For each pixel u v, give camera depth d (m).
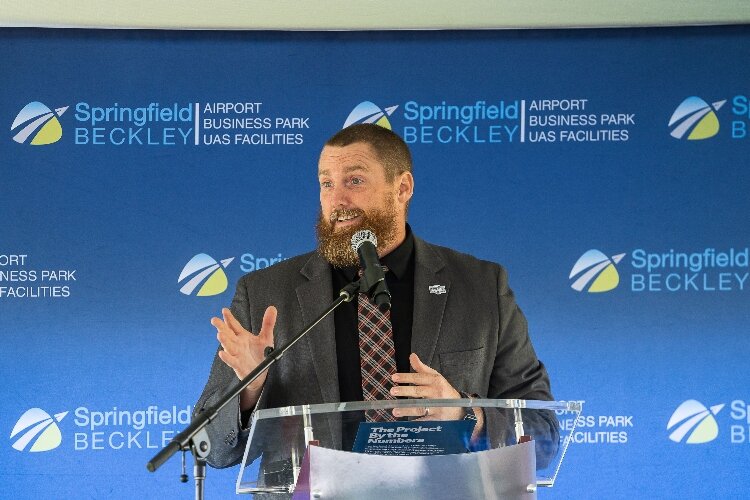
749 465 7.02
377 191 5.15
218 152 7.29
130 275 7.23
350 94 7.31
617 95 7.25
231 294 7.24
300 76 7.32
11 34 7.26
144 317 7.20
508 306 5.37
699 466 7.04
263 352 4.29
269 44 7.32
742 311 7.13
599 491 7.04
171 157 7.28
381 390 5.00
